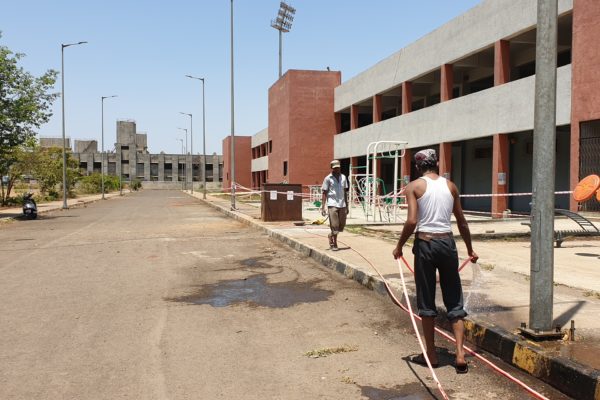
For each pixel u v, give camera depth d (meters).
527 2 18.05
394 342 5.33
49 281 8.57
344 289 7.88
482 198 25.75
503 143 19.61
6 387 4.20
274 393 4.05
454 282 4.54
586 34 15.97
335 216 10.79
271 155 46.38
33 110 22.86
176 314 6.46
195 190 89.69
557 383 4.06
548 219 4.69
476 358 4.80
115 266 10.09
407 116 26.56
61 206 33.75
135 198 53.22
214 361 4.78
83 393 4.07
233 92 28.17
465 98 21.64
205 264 10.34
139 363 4.73
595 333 4.79
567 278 7.54
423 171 4.71
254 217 21.64
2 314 6.46
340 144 36.84
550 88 4.69
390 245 11.55
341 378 4.35
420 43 25.30
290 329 5.80
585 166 16.25
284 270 9.60
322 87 38.88
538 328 4.68
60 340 5.41
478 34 20.83
